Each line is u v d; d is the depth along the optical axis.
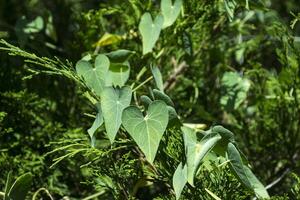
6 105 1.21
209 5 1.19
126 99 0.89
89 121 1.25
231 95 1.27
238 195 0.93
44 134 1.22
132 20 1.28
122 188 0.99
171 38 1.22
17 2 1.80
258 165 1.28
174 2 1.15
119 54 1.05
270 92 1.31
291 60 1.24
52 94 1.32
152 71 1.01
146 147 0.87
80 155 1.14
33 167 1.16
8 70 1.26
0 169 1.13
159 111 0.88
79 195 1.20
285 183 1.24
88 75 0.97
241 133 1.29
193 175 0.86
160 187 1.19
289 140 1.25
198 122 1.30
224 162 0.90
